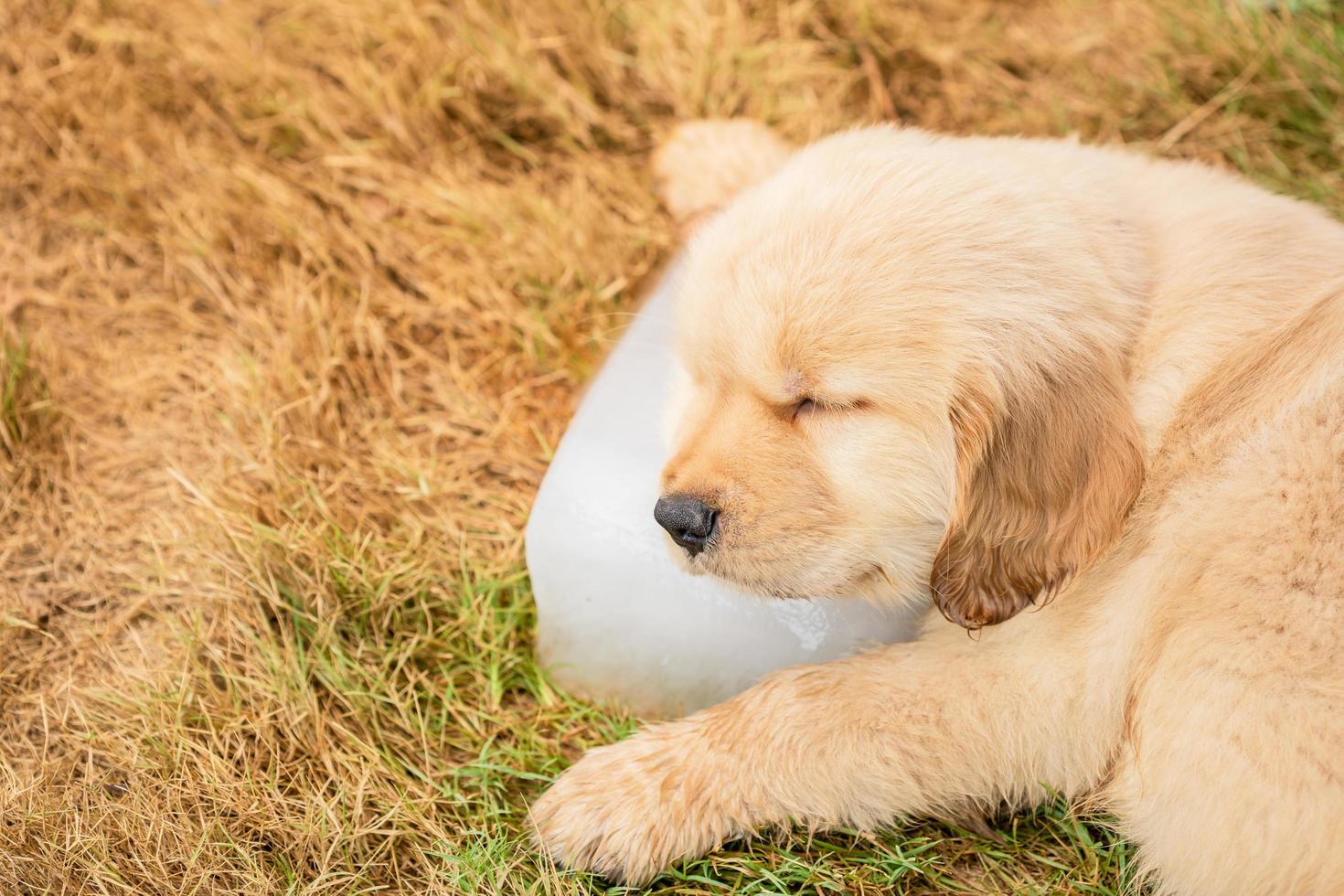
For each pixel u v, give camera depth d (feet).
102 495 4.24
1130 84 4.83
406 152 4.75
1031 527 3.72
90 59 4.79
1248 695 3.68
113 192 4.61
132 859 3.82
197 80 4.80
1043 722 3.82
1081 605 3.79
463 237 4.59
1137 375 3.79
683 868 3.86
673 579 3.96
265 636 4.05
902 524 3.78
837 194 3.81
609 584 3.98
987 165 3.84
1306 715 3.65
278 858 3.85
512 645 4.11
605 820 3.85
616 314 4.41
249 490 4.21
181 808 3.86
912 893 3.85
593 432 4.04
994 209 3.78
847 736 3.84
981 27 4.97
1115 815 3.85
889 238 3.75
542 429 4.38
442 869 3.86
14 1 4.83
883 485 3.75
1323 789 3.64
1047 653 3.81
